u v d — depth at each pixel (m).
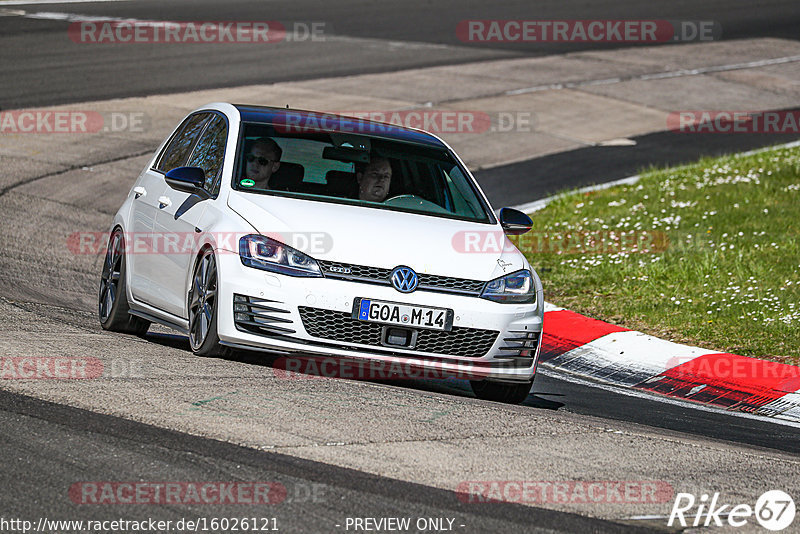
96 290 38.03
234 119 29.94
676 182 59.75
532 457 20.59
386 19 117.06
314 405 22.48
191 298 27.09
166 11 114.44
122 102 73.75
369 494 17.72
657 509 18.31
